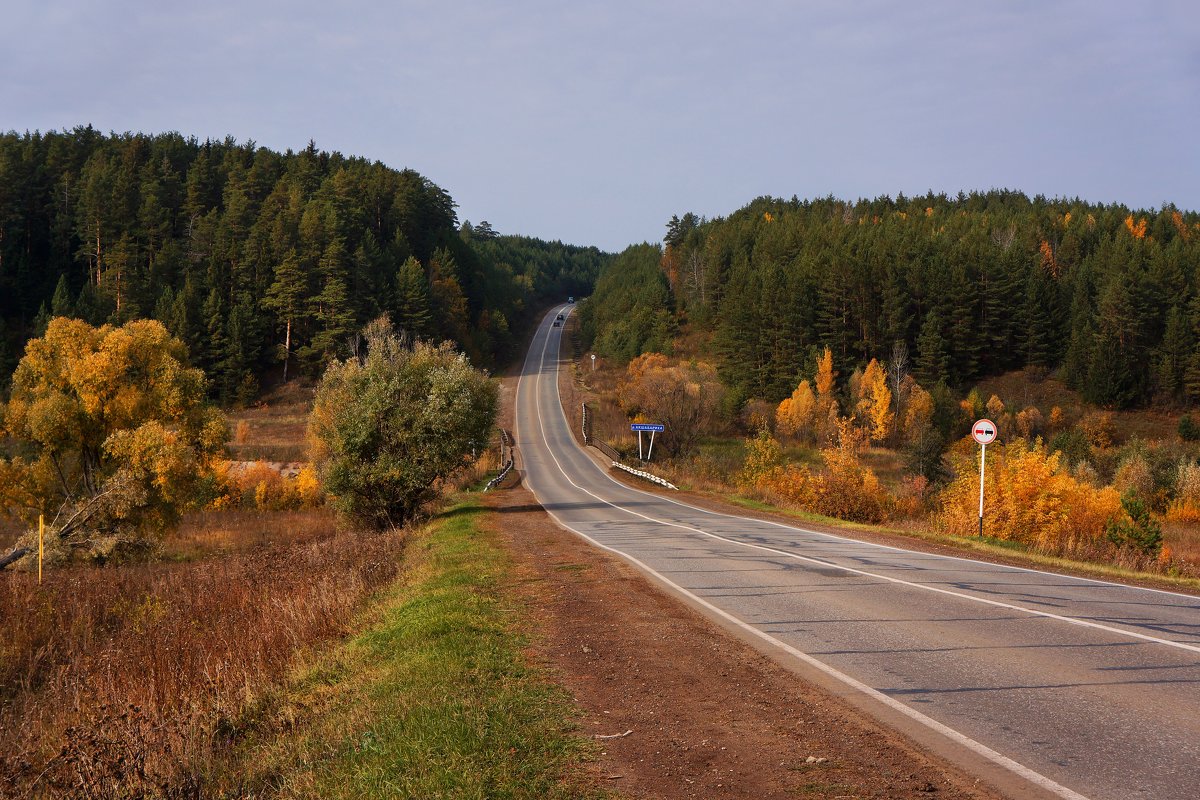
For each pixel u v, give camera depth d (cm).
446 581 1264
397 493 2769
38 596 1723
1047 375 9738
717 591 1146
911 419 7588
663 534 2064
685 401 6719
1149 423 8450
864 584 1175
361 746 561
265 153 14750
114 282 9888
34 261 11156
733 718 594
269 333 10444
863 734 548
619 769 501
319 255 10700
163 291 10231
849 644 807
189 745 638
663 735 561
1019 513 2269
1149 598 1057
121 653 1077
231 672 889
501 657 783
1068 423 8444
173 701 819
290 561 1720
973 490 2356
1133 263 9469
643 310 13462
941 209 17500
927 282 9969
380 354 3053
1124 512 2405
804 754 516
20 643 1395
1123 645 771
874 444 7775
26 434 3628
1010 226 13175
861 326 10050
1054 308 10150
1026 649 764
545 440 7919
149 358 3731
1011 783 457
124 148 13800
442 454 2797
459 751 523
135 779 587
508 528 2347
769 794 454
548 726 580
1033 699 611
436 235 15088
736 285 11331
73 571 2528
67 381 3659
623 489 4684
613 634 890
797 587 1161
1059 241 12962
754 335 9750
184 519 4159
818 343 9912
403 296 11131
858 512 2850
